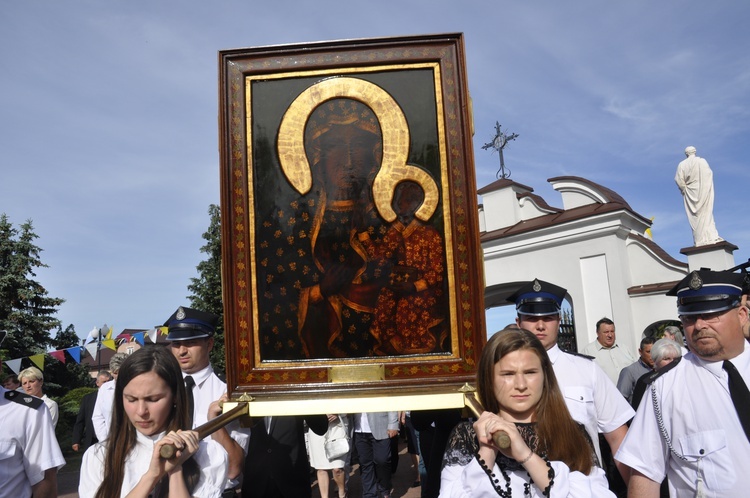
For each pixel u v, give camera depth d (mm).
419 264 3748
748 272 4398
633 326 12422
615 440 4012
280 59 3852
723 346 3150
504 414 2611
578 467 2486
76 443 9219
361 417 7762
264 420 4781
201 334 4539
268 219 3801
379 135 3809
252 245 3783
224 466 2748
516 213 14258
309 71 3844
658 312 12219
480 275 3678
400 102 3814
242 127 3824
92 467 2758
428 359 3684
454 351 3688
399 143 3793
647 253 12664
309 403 3613
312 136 3834
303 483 4758
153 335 10727
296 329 3764
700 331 3174
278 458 4699
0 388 3859
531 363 2547
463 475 2428
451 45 3820
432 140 3789
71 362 24625
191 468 2658
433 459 4051
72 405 18156
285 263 3787
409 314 3740
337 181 3801
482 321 3660
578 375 4055
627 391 7258
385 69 3826
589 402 3977
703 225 12164
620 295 12477
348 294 3766
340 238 3783
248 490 4672
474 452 2535
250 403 3625
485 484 2346
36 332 22547
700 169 12180
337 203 3795
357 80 3834
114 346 11547
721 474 3023
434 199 3760
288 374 3709
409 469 11039
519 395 2533
